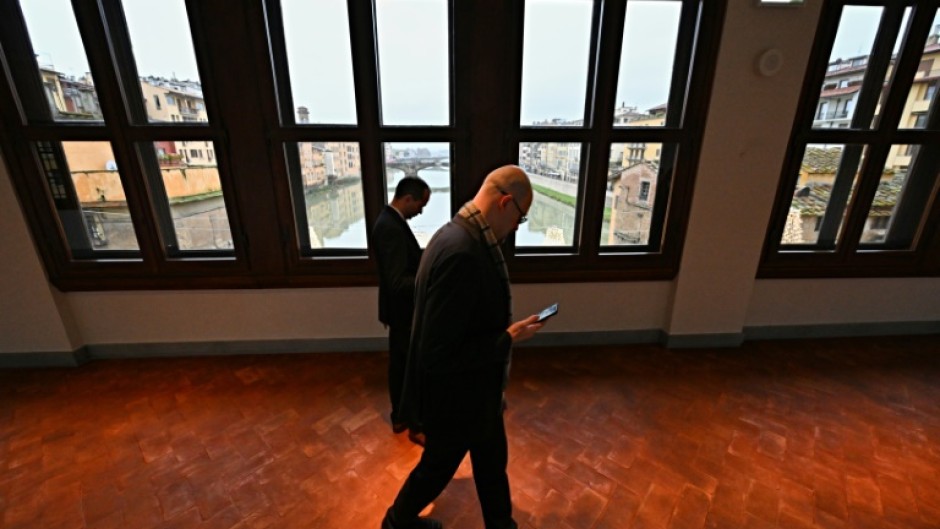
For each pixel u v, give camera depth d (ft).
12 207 7.83
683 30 8.13
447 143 8.46
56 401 7.75
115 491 5.73
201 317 9.20
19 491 5.72
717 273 9.47
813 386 8.39
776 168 8.68
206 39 7.32
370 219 8.73
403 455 6.45
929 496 5.72
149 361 9.18
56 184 8.07
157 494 5.69
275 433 6.93
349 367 9.03
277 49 7.78
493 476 4.39
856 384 8.46
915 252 9.87
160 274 8.72
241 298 9.12
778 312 10.32
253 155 8.11
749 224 9.11
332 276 9.04
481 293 3.54
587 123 8.65
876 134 8.81
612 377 8.73
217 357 9.38
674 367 9.13
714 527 5.25
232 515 5.38
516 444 6.72
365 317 9.49
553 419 7.35
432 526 4.99
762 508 5.53
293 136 8.07
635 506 5.54
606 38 7.88
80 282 8.57
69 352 8.85
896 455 6.49
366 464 6.26
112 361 9.18
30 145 7.64
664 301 9.96
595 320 10.00
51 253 8.27
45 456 6.36
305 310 9.34
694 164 8.70
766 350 9.90
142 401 7.78
